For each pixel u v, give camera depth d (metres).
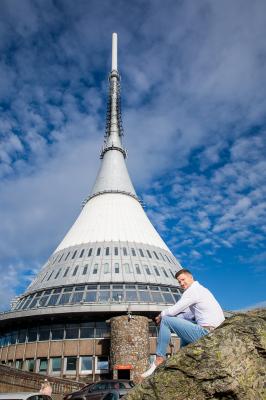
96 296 47.09
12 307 53.53
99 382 22.02
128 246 55.97
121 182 69.38
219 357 5.38
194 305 7.05
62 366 43.72
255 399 5.22
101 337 44.62
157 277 51.41
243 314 6.07
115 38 86.50
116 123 78.12
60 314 45.41
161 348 6.71
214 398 5.28
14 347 48.06
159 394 5.49
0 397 14.43
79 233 60.31
